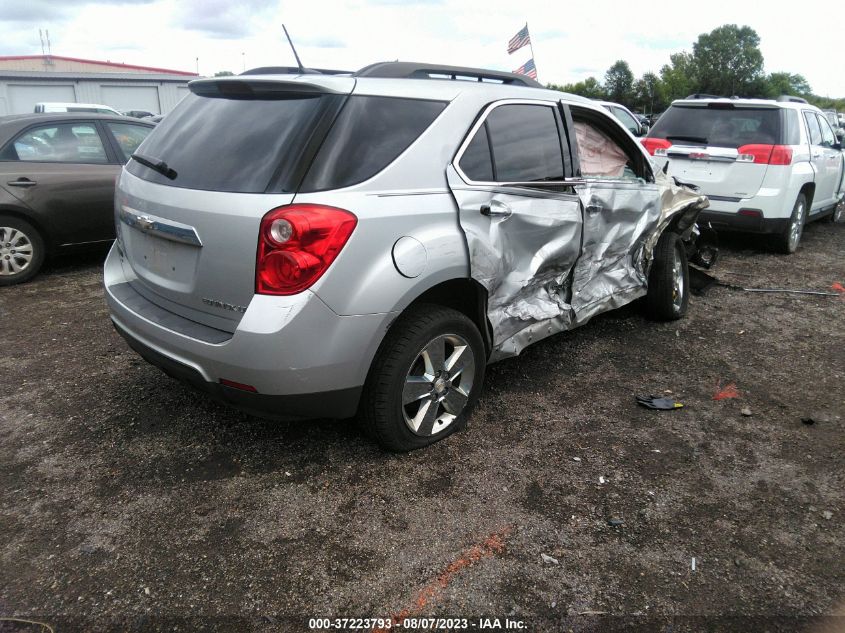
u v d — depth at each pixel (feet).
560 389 12.97
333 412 9.21
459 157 10.13
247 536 8.45
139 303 10.11
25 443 10.53
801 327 16.88
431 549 8.27
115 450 10.37
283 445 10.58
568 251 12.25
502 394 12.66
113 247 11.78
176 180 9.40
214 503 9.10
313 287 8.27
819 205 28.30
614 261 14.17
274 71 10.75
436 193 9.67
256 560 8.02
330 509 9.01
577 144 12.82
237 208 8.40
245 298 8.49
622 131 14.73
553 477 9.89
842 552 8.37
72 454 10.24
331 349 8.57
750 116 23.89
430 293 10.07
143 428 11.04
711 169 24.08
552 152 12.09
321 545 8.30
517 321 11.46
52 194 19.81
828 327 16.89
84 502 9.07
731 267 23.30
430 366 10.07
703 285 19.98
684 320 17.26
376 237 8.75
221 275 8.63
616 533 8.66
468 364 10.71
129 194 10.33
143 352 9.90
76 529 8.52
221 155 9.14
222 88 10.03
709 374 13.87
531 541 8.46
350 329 8.64
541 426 11.44
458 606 7.38
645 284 15.57
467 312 11.07
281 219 8.11
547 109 12.26
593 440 11.02
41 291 19.07
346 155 8.81
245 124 9.31
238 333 8.29
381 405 9.58
